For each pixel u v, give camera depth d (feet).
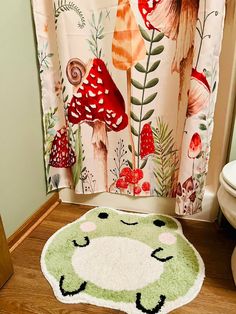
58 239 4.22
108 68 4.10
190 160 3.95
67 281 3.43
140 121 4.27
